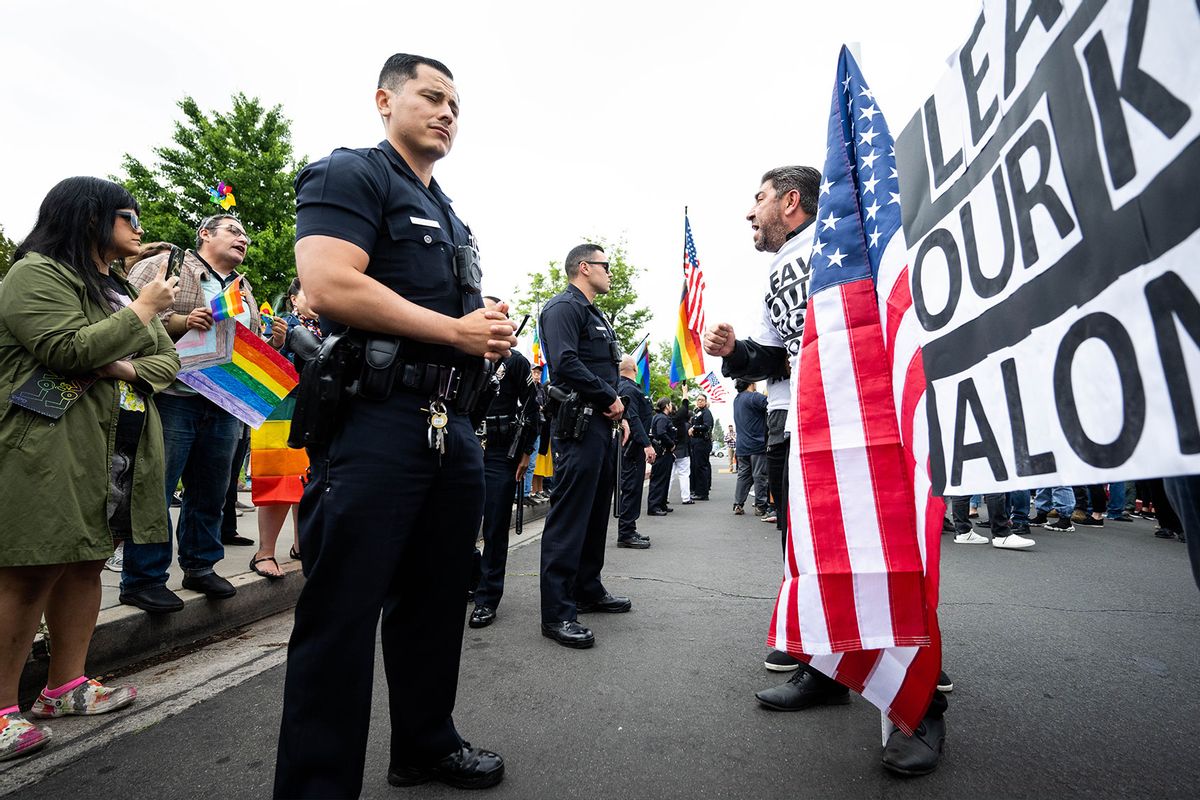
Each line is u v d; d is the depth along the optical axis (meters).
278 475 3.61
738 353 2.57
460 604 1.75
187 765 1.87
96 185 2.23
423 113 1.69
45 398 1.96
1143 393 0.94
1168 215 0.89
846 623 1.76
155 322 2.44
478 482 1.74
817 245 2.01
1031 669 2.61
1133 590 4.02
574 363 3.16
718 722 2.14
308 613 1.44
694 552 5.62
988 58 1.35
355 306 1.40
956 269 1.46
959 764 1.84
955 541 6.16
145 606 2.79
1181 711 2.19
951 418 1.47
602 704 2.30
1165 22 0.90
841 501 1.83
